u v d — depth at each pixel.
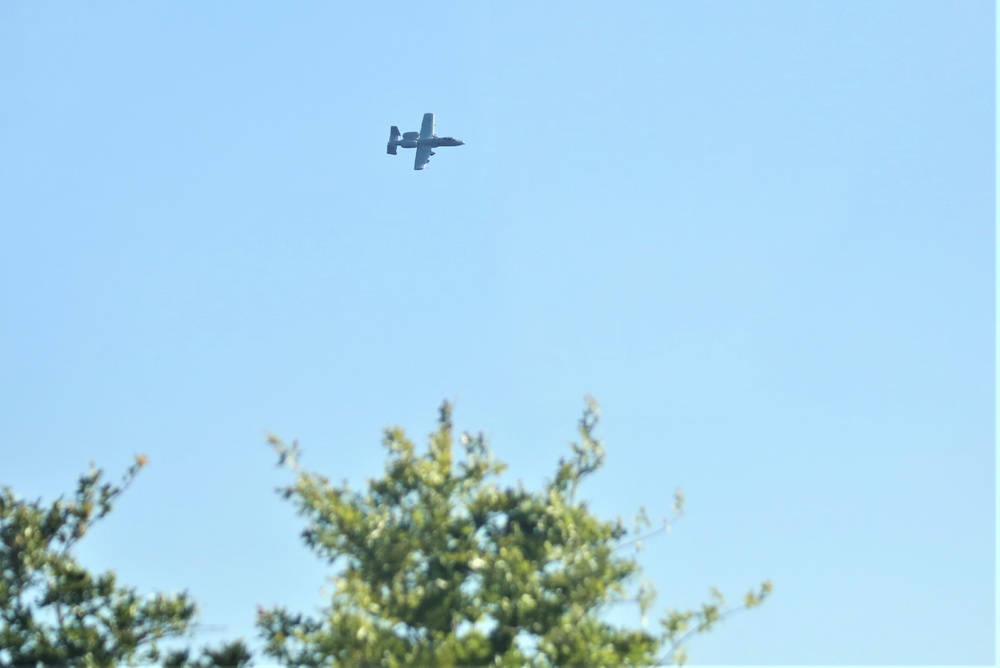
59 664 89.31
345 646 81.25
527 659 83.56
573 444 94.75
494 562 86.50
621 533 92.75
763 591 88.62
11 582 93.88
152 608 93.56
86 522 98.69
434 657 79.62
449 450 92.56
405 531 89.06
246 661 84.25
